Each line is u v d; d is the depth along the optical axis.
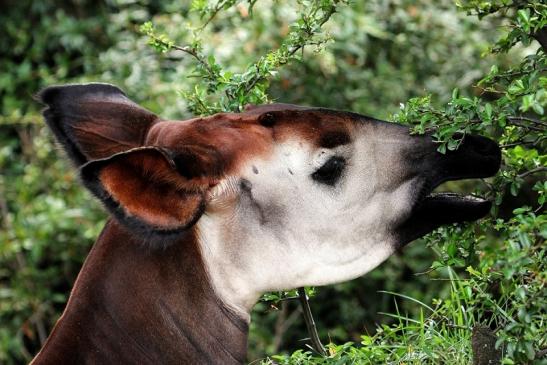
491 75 6.41
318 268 5.98
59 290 14.64
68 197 14.32
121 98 6.43
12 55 16.38
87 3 16.42
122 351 5.93
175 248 5.95
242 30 13.48
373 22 13.69
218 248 5.93
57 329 6.04
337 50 13.86
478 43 13.90
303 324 13.25
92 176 5.31
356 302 13.16
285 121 5.99
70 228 13.99
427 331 7.14
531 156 6.26
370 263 6.06
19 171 14.92
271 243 5.93
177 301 5.93
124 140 6.26
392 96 13.81
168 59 14.59
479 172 6.15
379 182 6.07
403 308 12.93
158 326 5.93
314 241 5.97
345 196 6.01
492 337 6.22
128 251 6.01
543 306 5.56
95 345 5.96
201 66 7.47
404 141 6.13
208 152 5.80
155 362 5.92
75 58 16.45
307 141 5.96
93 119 6.32
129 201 5.40
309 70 13.50
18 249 13.78
